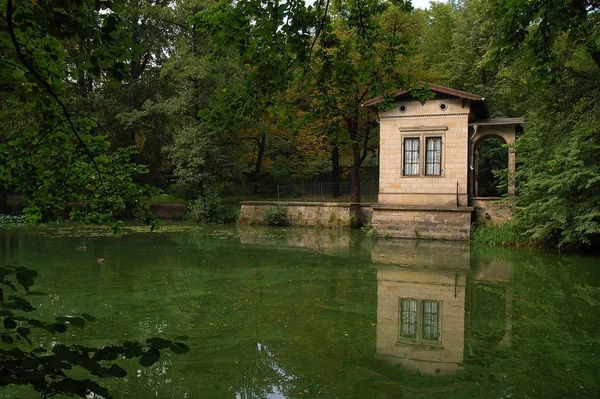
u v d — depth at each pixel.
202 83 23.91
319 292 9.35
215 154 24.48
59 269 11.49
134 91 26.81
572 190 14.18
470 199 18.62
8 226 21.34
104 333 6.79
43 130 3.71
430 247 15.73
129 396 4.95
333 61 5.38
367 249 15.21
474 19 26.53
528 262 12.88
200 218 24.59
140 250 14.73
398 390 5.05
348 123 24.67
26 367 2.06
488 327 7.27
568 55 10.46
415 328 7.18
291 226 22.77
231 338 6.71
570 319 7.68
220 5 4.48
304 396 4.92
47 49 3.25
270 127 29.55
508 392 4.99
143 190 4.32
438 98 18.69
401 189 19.19
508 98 18.62
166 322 7.39
